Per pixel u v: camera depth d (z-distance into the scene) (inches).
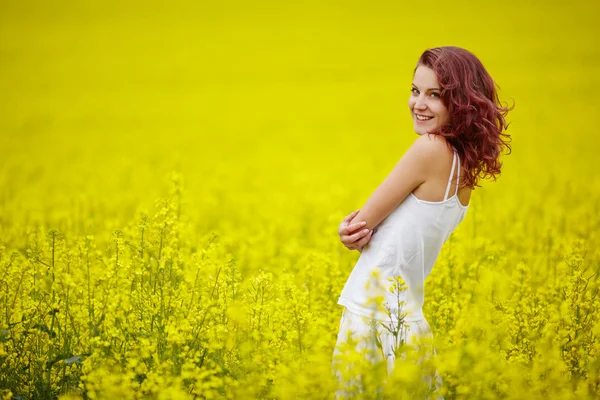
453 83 191.3
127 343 214.4
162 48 2084.2
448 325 243.8
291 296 231.3
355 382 190.2
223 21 2495.1
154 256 234.7
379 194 193.0
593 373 201.2
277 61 1878.7
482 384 190.5
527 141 943.7
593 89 1330.0
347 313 198.4
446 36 1984.5
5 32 2219.5
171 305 217.9
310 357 194.7
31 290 231.9
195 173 796.6
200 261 228.4
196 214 491.2
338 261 330.6
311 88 1567.4
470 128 192.9
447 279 275.1
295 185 729.0
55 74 1710.1
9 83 1594.5
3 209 461.4
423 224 193.0
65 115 1283.2
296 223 492.1
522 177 693.9
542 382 193.2
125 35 2250.2
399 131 1133.1
